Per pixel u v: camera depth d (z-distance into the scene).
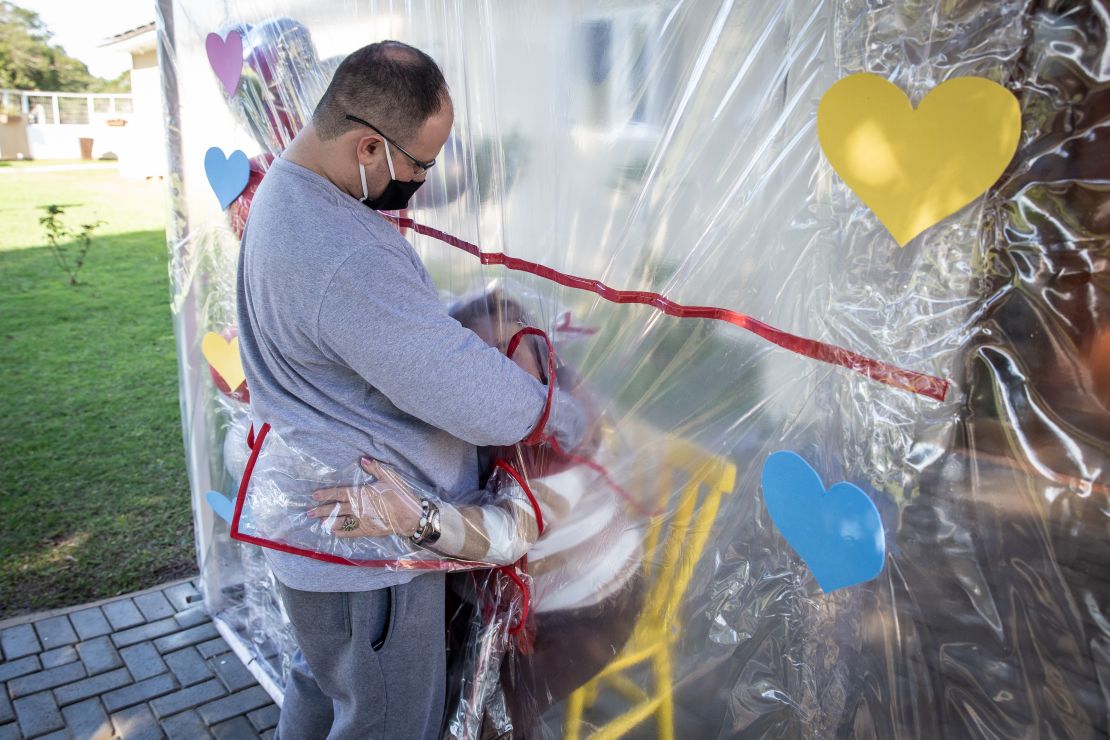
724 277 1.26
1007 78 0.97
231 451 2.25
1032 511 1.03
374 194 1.34
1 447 4.18
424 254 1.66
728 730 1.39
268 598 2.44
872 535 1.14
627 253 1.36
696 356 1.32
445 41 1.51
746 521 1.31
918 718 1.18
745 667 1.35
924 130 1.02
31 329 6.30
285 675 2.36
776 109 1.17
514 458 1.53
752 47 1.18
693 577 1.39
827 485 1.21
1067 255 0.96
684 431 1.36
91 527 3.41
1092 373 0.96
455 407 1.25
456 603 1.69
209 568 2.73
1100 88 0.91
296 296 1.24
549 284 1.47
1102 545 0.98
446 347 1.23
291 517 1.40
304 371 1.33
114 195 13.46
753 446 1.29
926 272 1.07
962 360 1.06
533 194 1.46
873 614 1.20
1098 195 0.93
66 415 4.64
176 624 2.74
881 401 1.14
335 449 1.36
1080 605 1.01
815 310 1.18
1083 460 0.98
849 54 1.09
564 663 1.58
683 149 1.27
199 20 2.21
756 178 1.20
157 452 4.17
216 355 2.28
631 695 1.50
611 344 1.41
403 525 1.35
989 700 1.10
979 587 1.09
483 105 1.48
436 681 1.54
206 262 2.42
